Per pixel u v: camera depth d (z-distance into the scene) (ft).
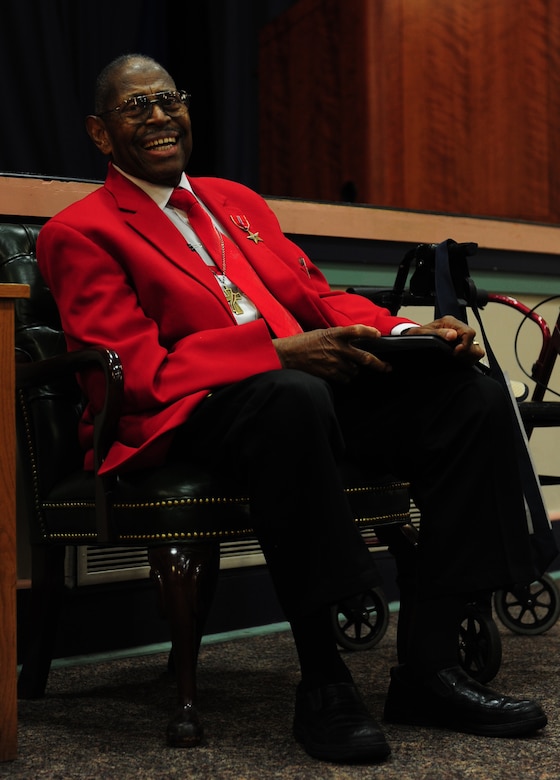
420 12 25.57
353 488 13.51
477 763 11.00
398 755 11.35
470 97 26.00
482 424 12.44
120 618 18.10
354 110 25.84
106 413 12.67
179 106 14.53
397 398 13.32
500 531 12.32
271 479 11.52
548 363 19.04
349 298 15.58
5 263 15.25
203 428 12.39
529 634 18.81
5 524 11.51
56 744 12.17
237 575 19.72
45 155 26.50
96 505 12.85
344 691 11.48
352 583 11.18
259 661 16.94
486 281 23.86
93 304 13.28
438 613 12.49
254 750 11.68
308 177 27.63
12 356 11.69
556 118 26.61
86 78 27.63
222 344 12.87
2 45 25.84
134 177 14.56
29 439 14.56
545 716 11.98
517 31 26.22
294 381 11.72
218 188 15.88
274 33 28.91
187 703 12.01
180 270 13.85
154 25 29.86
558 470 25.58
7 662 11.52
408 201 25.53
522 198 26.37
